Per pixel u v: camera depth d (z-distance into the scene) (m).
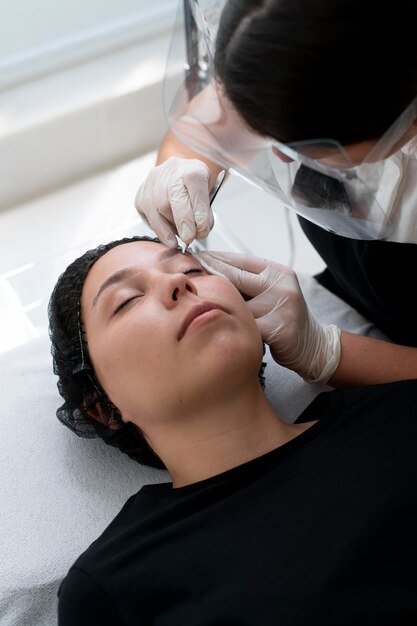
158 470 1.47
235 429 1.27
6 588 1.31
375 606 1.06
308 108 0.91
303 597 1.06
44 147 2.13
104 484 1.45
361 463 1.20
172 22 2.29
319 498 1.16
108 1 2.16
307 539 1.12
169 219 1.45
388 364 1.50
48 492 1.43
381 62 0.88
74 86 2.16
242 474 1.22
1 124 2.05
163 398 1.22
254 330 1.27
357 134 0.94
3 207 2.19
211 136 1.07
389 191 1.17
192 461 1.29
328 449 1.22
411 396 1.29
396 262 1.40
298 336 1.45
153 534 1.19
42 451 1.48
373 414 1.27
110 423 1.40
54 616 1.33
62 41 2.16
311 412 1.37
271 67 0.90
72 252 1.92
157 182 1.46
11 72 2.13
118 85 2.17
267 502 1.17
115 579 1.15
